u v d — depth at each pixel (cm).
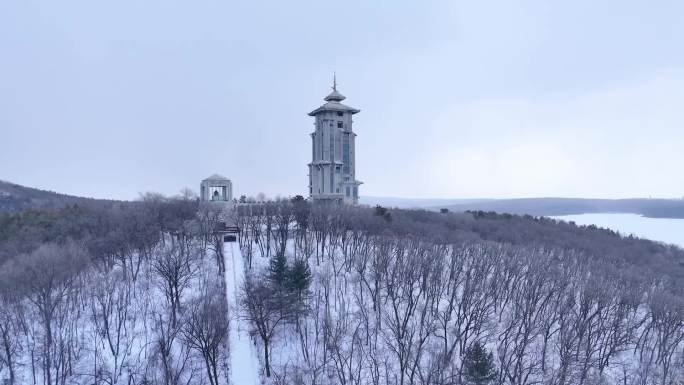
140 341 10050
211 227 14525
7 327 9325
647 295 13350
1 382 8819
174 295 11188
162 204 15562
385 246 12719
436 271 11588
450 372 9212
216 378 8888
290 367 9550
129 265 13088
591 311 11650
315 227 14438
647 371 9706
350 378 8819
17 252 12938
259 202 18325
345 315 10831
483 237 18325
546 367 9662
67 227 14662
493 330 10362
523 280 12838
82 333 9894
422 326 9931
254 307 9675
